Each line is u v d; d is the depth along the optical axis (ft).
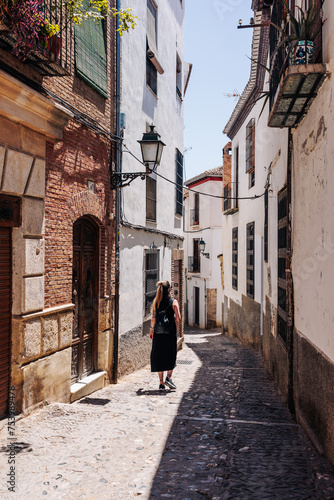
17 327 16.80
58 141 20.16
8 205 16.37
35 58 16.15
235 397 22.99
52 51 17.15
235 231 58.54
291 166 21.44
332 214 13.73
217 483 11.64
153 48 37.50
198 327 94.94
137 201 33.12
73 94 21.98
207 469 12.57
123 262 29.96
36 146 17.97
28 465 12.43
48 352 18.95
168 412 19.17
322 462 13.12
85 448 13.92
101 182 25.55
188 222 99.91
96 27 25.21
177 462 13.05
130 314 31.60
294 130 20.70
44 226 18.63
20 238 16.94
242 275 52.65
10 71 15.97
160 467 12.65
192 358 40.88
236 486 11.45
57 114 18.57
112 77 27.45
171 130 45.37
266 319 33.47
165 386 25.90
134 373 32.09
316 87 15.37
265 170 35.94
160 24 40.83
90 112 24.11
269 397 23.16
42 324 18.42
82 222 24.27
